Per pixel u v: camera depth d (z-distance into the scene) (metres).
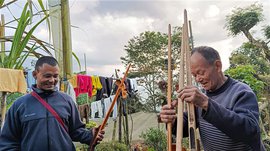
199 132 1.76
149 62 14.73
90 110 6.22
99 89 5.87
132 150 7.35
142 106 12.64
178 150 1.28
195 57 1.57
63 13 3.14
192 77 1.50
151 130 8.11
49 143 2.17
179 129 1.33
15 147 2.20
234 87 1.59
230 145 1.60
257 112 1.47
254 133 1.37
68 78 3.15
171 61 1.49
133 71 13.86
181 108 1.36
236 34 14.89
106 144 6.21
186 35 1.47
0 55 3.04
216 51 1.60
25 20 2.88
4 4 2.94
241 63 12.90
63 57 3.14
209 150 1.72
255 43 14.14
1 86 2.86
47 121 2.20
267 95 8.52
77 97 5.46
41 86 2.26
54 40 3.14
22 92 3.04
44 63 2.23
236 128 1.31
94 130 2.31
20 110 2.22
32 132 2.18
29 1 2.78
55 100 2.29
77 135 2.36
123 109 6.74
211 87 1.61
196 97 1.27
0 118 2.95
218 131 1.62
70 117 2.35
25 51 3.02
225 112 1.29
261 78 9.24
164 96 1.56
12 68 3.02
